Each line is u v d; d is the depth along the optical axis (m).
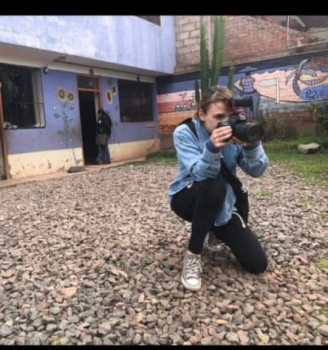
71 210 4.83
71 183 7.47
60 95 10.27
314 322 2.06
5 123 8.90
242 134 2.16
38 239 3.60
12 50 8.53
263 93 12.26
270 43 12.05
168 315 2.18
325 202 4.69
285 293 2.38
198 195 2.42
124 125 12.69
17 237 3.72
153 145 13.99
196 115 2.59
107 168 10.08
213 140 2.22
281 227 3.63
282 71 11.86
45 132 9.80
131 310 2.23
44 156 9.75
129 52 11.48
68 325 2.11
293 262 2.82
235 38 12.59
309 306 2.23
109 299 2.34
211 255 2.95
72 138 10.58
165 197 5.38
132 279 2.62
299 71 11.57
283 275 2.62
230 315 2.16
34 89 9.70
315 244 3.15
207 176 2.36
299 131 11.74
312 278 2.57
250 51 12.39
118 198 5.52
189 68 13.33
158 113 14.23
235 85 12.71
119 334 2.01
